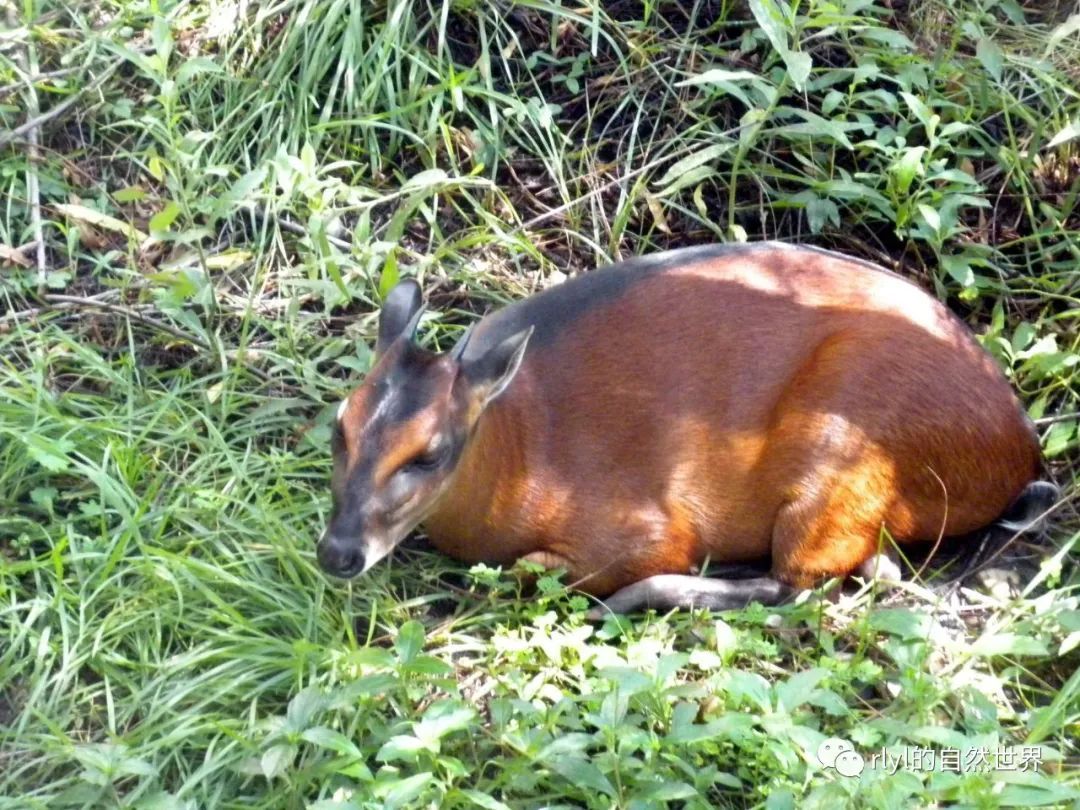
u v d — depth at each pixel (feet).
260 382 15.62
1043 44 18.21
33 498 14.11
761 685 11.27
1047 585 13.96
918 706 11.96
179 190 15.89
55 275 16.25
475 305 16.55
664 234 17.17
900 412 13.44
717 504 13.91
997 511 14.24
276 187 17.21
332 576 12.44
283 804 11.55
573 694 12.59
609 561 13.69
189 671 12.82
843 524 13.61
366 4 18.25
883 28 18.10
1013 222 17.11
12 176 16.93
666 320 14.01
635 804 10.78
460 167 17.57
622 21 18.54
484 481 13.16
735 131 17.26
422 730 10.87
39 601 13.00
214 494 13.97
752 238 17.22
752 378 13.84
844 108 17.33
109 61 17.95
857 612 13.65
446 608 13.80
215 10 18.35
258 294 16.47
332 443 12.61
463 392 12.55
